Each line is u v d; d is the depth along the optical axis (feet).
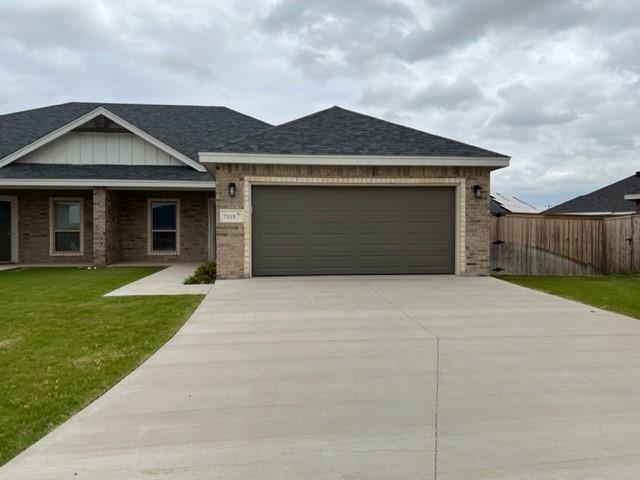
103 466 9.76
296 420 11.94
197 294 29.81
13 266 50.47
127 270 46.09
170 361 16.47
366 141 38.14
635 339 19.52
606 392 13.89
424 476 9.43
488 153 37.24
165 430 11.39
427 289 31.42
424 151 37.04
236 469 9.66
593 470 9.73
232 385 14.30
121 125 52.13
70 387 13.93
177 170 51.93
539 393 13.78
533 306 26.16
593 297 29.53
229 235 35.83
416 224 37.81
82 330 20.54
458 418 12.09
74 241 54.49
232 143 36.68
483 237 37.55
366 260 37.63
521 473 9.58
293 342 18.88
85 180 47.44
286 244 36.99
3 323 21.84
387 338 19.48
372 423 11.78
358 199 37.42
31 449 10.43
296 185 36.78
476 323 22.12
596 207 80.89
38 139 50.98
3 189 51.08
